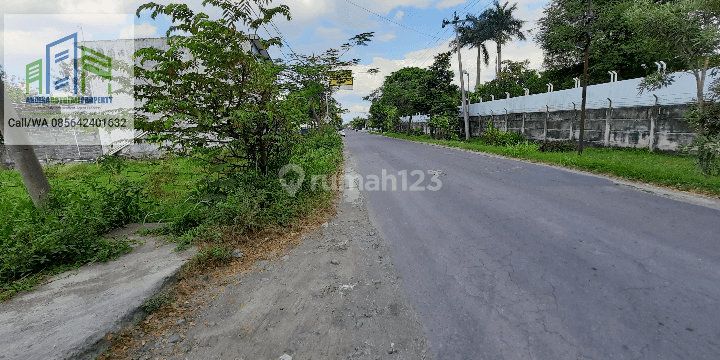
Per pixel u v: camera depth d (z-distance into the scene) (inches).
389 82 1546.5
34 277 146.0
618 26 824.3
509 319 115.9
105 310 117.1
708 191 251.9
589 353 97.3
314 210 257.0
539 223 207.2
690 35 353.1
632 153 505.0
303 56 547.8
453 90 1149.1
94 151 567.8
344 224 233.1
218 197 230.1
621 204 234.5
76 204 209.0
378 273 156.8
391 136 1497.3
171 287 142.0
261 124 247.9
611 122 572.1
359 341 108.2
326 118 1034.7
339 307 128.7
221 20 227.3
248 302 133.6
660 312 113.9
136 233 210.2
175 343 107.9
